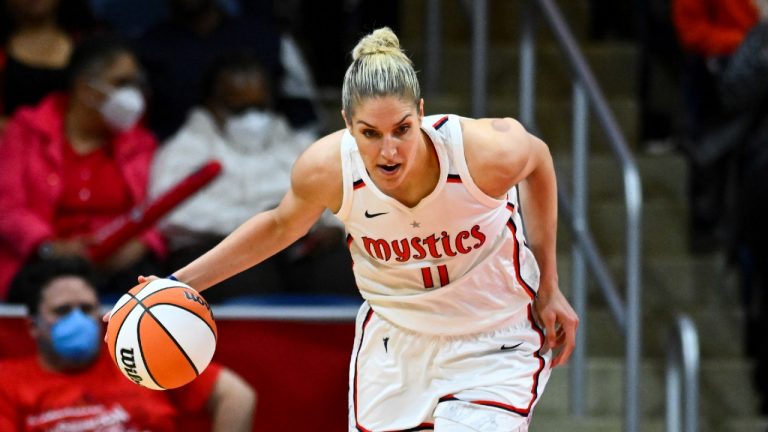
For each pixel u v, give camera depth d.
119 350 9.14
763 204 17.69
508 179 8.81
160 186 16.50
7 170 16.05
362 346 9.75
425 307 9.30
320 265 16.22
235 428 12.90
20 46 17.84
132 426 12.77
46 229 15.66
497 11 21.83
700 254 19.91
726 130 18.70
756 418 18.30
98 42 16.20
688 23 19.30
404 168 8.20
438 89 20.92
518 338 9.48
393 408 9.58
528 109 17.56
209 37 18.09
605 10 21.92
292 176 9.09
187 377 9.21
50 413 12.63
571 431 16.19
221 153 16.70
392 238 9.00
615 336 18.52
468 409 9.18
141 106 16.28
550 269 9.66
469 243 8.99
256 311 13.58
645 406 17.94
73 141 16.39
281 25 19.17
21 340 13.19
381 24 21.59
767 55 17.77
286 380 13.56
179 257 16.03
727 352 19.03
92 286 12.95
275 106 17.80
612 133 15.70
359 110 8.05
